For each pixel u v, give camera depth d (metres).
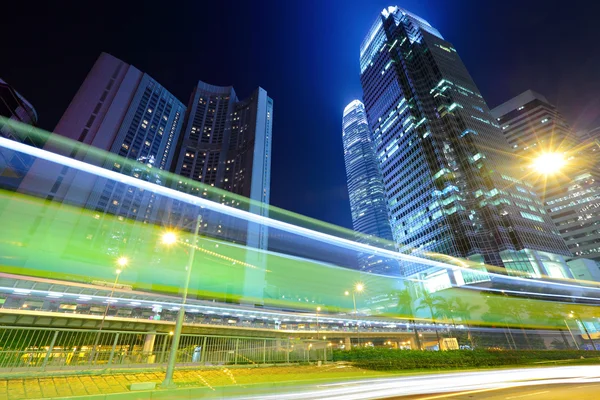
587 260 88.38
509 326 68.12
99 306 44.78
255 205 152.88
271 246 151.12
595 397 11.01
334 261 154.00
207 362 20.44
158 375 16.06
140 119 138.62
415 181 112.62
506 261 81.06
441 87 122.06
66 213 93.81
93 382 13.28
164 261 104.06
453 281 82.38
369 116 156.75
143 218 116.81
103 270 84.00
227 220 139.38
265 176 172.25
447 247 91.25
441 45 140.62
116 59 141.00
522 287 76.19
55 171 98.19
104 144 119.44
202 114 193.25
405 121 126.62
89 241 95.00
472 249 84.56
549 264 82.31
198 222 17.28
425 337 69.62
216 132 188.38
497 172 97.88
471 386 15.35
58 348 15.73
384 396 12.22
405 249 108.75
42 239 84.81
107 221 103.69
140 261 100.50
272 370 19.73
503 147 109.19
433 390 13.90
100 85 130.12
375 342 67.12
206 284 106.56
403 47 145.50
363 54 180.00
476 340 63.69
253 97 196.50
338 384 15.24
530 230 87.19
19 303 40.38
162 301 51.78
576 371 23.02
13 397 10.19
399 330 69.56
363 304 130.62
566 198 125.38
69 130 113.31
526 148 145.62
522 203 94.12
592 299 81.44
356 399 11.57
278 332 54.69
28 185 91.00
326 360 24.83
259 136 178.00
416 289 91.19
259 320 58.72
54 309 41.84
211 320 52.50
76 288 45.56
